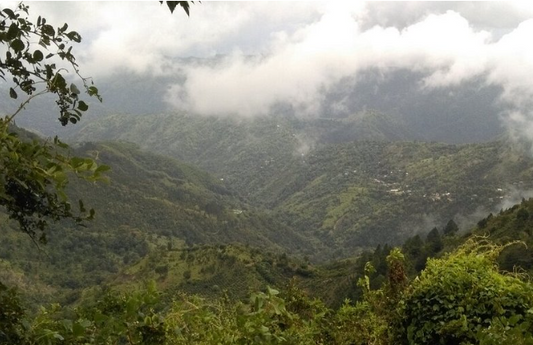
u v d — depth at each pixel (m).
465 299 5.11
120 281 78.94
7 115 2.56
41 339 2.38
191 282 75.44
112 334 2.65
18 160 2.19
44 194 2.91
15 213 2.96
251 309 3.66
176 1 2.12
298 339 4.37
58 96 2.99
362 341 6.34
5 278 71.81
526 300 4.95
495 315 4.86
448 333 4.99
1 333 2.36
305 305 6.93
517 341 3.42
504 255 29.62
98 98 3.18
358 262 73.56
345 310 6.88
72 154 2.35
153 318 2.78
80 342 2.57
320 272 79.50
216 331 3.54
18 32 2.77
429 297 5.41
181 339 3.20
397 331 5.81
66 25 2.92
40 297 69.38
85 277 96.00
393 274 6.33
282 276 76.25
